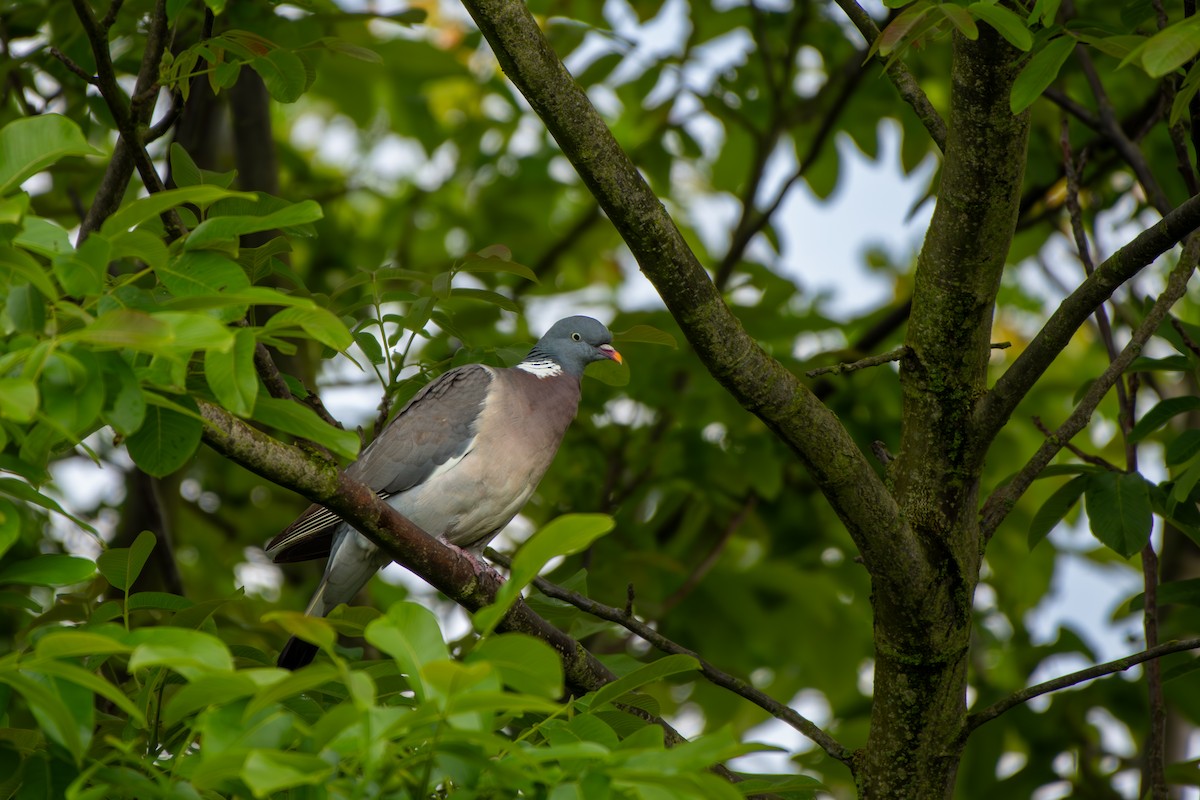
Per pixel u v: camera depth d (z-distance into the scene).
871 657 16.38
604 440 15.15
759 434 14.64
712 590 15.33
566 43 15.61
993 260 7.47
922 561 7.55
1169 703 13.03
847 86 15.20
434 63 17.08
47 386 4.75
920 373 7.72
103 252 4.96
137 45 12.30
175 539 15.62
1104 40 6.33
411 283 17.25
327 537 11.16
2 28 11.85
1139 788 10.39
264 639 12.12
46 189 13.97
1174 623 12.62
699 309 7.07
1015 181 7.30
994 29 6.81
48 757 5.36
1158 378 16.44
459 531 10.97
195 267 5.49
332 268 18.33
